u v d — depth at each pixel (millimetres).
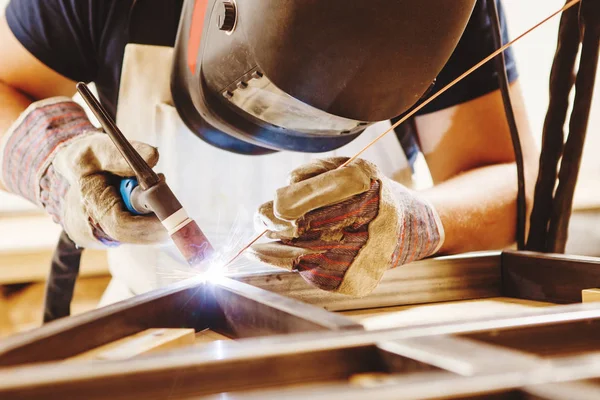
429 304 776
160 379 326
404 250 765
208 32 718
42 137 906
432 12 542
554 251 893
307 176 686
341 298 741
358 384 340
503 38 1173
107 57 1175
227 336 561
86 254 1971
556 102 875
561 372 297
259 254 672
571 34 840
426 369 323
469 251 1033
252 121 759
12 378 310
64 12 1098
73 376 312
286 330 447
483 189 1106
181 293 563
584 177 2002
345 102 587
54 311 1307
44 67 1148
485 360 315
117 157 756
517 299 799
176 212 619
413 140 1359
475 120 1216
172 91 944
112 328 477
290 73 582
